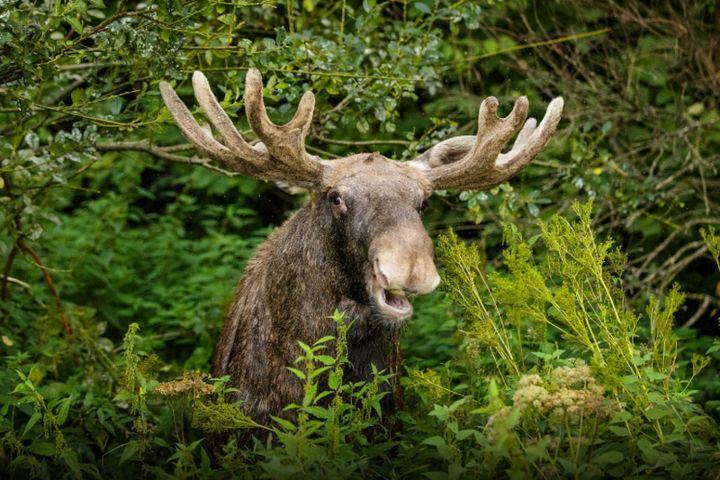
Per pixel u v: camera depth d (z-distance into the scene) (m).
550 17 15.12
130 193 17.59
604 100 14.55
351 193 7.83
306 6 11.33
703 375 12.06
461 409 7.38
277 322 8.37
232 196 18.27
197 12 8.44
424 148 12.47
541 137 8.73
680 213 14.95
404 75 10.64
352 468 6.46
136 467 8.26
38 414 7.23
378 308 7.64
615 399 7.03
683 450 6.84
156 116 9.05
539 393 6.35
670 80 15.25
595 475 6.34
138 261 15.89
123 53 8.59
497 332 8.02
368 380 8.25
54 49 8.30
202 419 7.50
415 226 7.52
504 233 8.38
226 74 9.81
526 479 6.09
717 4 14.88
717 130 15.07
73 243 15.26
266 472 6.79
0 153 9.44
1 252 10.09
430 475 6.22
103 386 11.30
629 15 14.46
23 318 11.44
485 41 15.45
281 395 8.23
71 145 9.09
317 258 8.16
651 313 7.88
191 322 13.07
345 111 11.16
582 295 7.87
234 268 15.24
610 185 12.99
